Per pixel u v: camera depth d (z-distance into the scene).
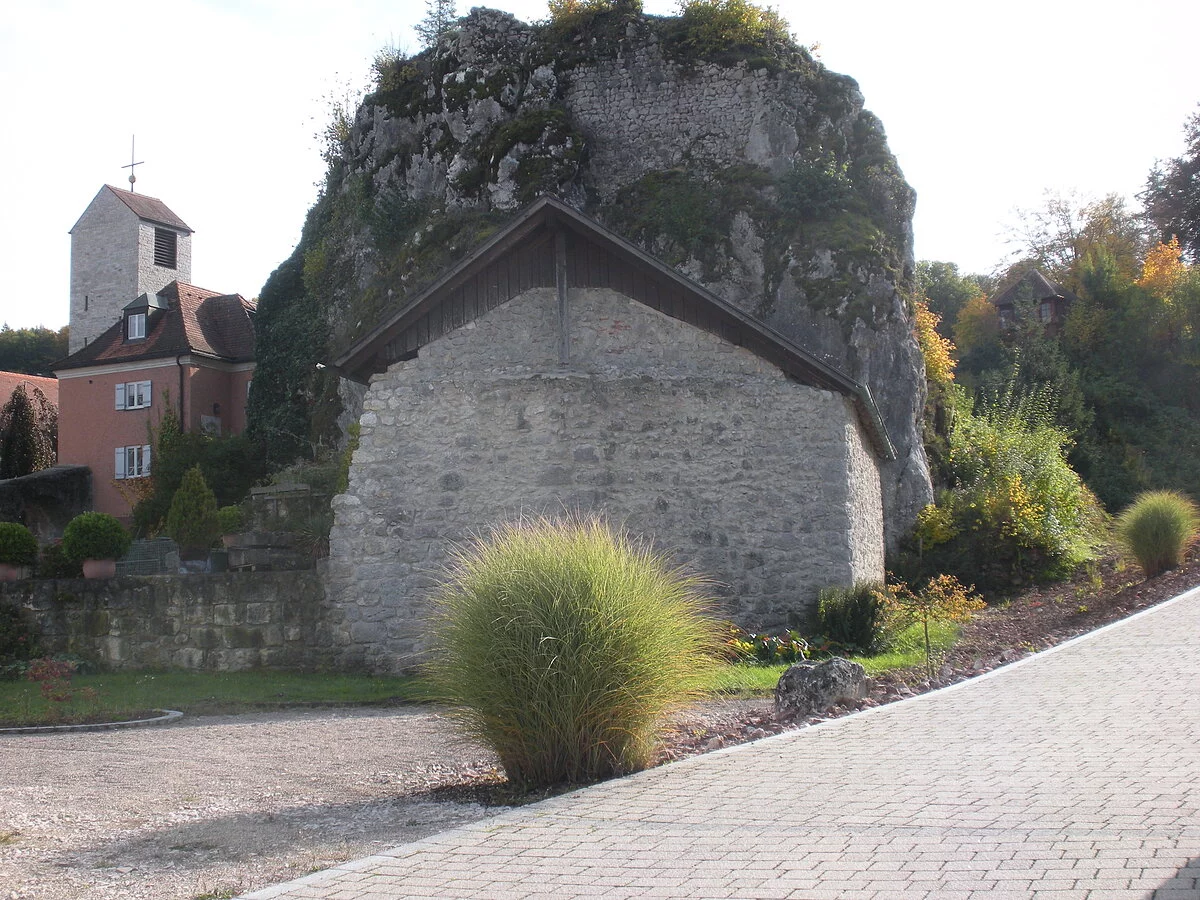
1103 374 35.12
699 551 15.31
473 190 30.55
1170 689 9.48
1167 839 5.15
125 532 16.34
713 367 15.71
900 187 27.89
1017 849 5.12
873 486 18.72
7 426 43.75
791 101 29.59
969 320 41.94
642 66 31.39
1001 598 20.70
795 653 13.97
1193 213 42.66
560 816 6.24
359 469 15.48
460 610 7.58
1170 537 18.45
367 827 6.57
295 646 15.12
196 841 6.38
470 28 32.91
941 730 8.27
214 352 37.03
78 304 43.25
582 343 15.70
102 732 10.84
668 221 28.31
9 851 6.25
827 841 5.45
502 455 15.41
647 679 7.39
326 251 34.00
